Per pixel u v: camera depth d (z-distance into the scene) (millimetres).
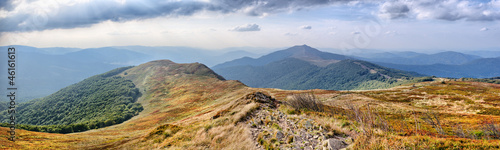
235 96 106375
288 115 26859
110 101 161125
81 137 50250
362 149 12484
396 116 39469
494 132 17359
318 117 23312
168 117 93000
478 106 71062
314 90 112875
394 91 114250
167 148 26344
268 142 18547
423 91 108938
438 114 39531
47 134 52531
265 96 46562
